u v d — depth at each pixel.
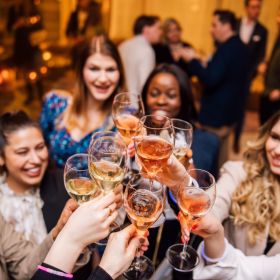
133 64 3.27
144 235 0.98
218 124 3.77
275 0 5.86
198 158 1.79
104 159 1.04
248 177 1.49
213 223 1.09
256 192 1.45
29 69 5.17
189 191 1.00
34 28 5.05
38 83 5.28
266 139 1.48
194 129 1.94
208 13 6.47
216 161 1.89
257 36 4.36
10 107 5.05
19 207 1.47
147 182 1.09
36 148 1.46
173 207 1.27
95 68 1.89
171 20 4.05
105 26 6.55
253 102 6.14
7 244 1.30
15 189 1.50
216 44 3.74
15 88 5.35
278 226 1.43
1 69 5.20
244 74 3.70
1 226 1.31
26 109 5.11
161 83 1.84
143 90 1.96
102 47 1.90
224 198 1.47
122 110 1.46
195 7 6.52
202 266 1.19
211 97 3.72
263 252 1.45
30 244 1.34
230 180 1.55
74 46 5.51
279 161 1.41
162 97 1.86
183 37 6.75
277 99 3.74
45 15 6.07
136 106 1.47
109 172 1.01
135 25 3.80
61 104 2.09
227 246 1.18
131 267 1.13
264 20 6.04
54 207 1.50
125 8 6.75
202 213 0.99
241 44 3.55
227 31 3.49
